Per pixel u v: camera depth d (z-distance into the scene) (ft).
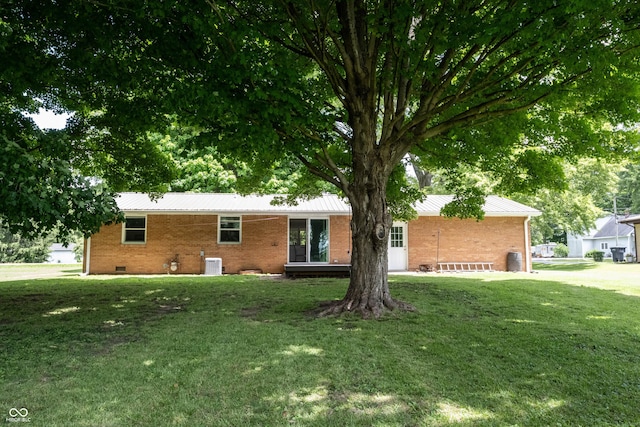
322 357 14.96
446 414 10.61
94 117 31.14
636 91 21.15
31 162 15.39
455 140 29.48
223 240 53.36
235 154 22.76
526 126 26.61
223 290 32.94
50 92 27.63
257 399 11.43
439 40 18.31
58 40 22.70
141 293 31.24
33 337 17.69
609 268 62.90
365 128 23.62
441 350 15.85
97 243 51.85
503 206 58.59
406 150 25.03
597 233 137.69
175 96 19.15
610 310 23.90
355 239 23.79
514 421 10.27
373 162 23.72
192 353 15.40
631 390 12.23
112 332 18.61
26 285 36.78
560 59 17.15
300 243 55.11
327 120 20.36
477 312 23.09
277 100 18.98
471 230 56.70
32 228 16.43
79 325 20.02
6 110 27.02
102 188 19.33
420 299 27.07
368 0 22.04
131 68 22.27
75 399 11.27
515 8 15.66
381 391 12.03
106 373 13.28
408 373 13.42
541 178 28.89
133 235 52.49
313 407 10.95
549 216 69.62
